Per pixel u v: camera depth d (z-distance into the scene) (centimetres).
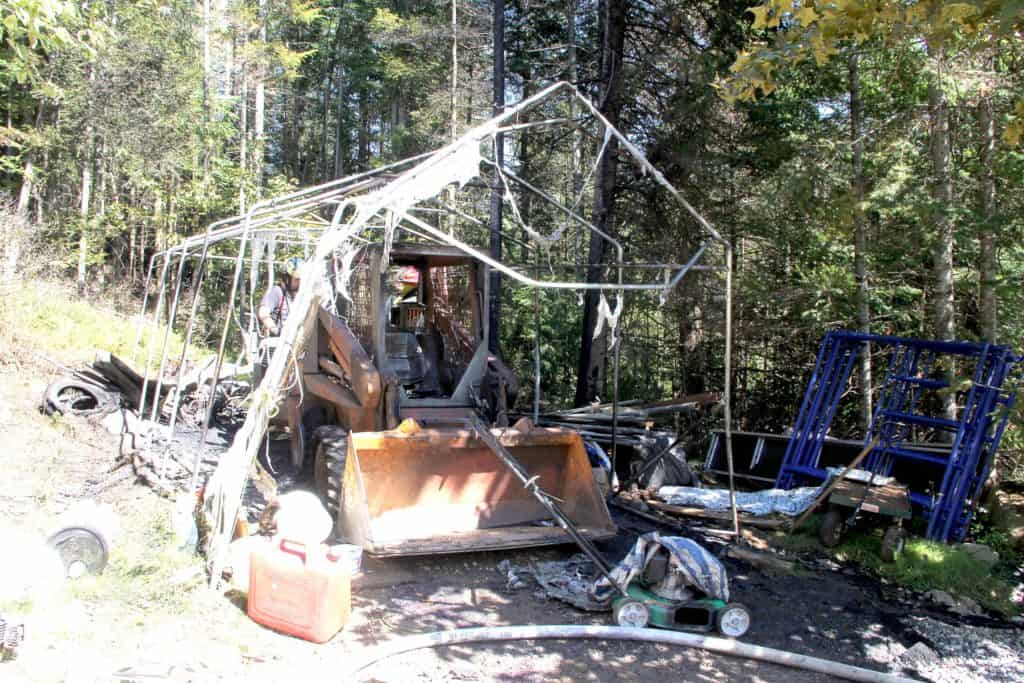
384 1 3025
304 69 3616
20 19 826
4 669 389
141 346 1591
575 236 1864
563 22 1856
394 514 695
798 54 542
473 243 1939
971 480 841
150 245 2372
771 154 1219
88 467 857
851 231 1134
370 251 838
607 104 1317
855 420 1319
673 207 1334
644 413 1070
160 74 2050
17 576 480
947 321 1030
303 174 3669
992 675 543
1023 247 1091
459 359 847
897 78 1020
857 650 572
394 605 587
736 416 1447
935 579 720
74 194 2266
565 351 1855
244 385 1314
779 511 868
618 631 547
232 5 2438
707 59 1216
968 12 477
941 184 1003
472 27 2477
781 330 1279
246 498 806
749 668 521
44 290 1555
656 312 1588
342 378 863
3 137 1864
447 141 2258
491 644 530
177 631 485
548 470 751
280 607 518
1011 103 952
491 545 645
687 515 880
